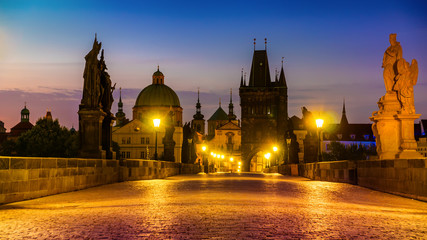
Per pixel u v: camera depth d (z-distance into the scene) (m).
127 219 10.62
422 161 15.80
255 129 187.62
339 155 159.88
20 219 10.68
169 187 21.91
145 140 175.25
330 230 9.31
